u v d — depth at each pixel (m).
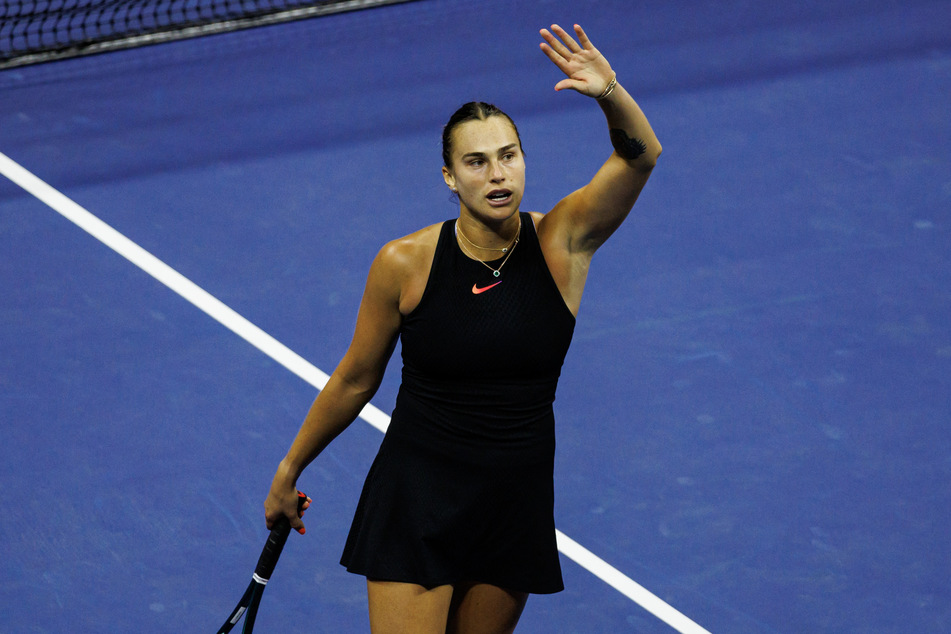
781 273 26.47
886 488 19.97
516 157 12.21
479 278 12.56
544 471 13.38
